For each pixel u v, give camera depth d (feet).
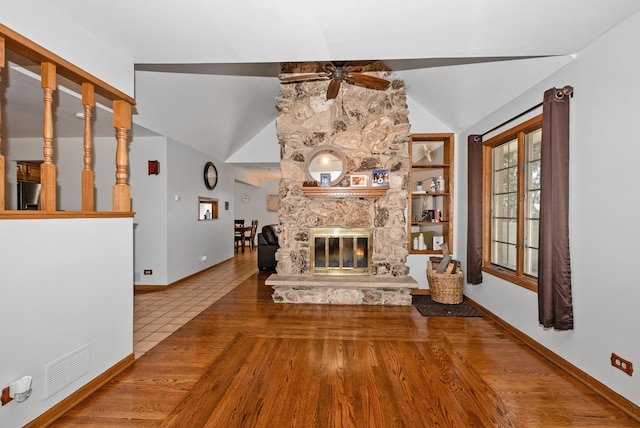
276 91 17.63
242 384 7.47
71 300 6.57
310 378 7.74
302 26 6.76
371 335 10.41
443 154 16.17
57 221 6.26
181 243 17.90
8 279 5.35
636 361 6.28
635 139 6.30
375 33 7.03
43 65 6.23
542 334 9.08
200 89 14.32
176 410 6.51
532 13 6.21
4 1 5.28
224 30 6.94
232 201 26.05
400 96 14.40
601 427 6.04
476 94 11.97
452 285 13.83
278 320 11.79
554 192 8.01
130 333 8.40
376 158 14.40
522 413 6.45
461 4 5.93
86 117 7.26
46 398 6.02
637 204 6.27
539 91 9.33
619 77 6.63
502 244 12.37
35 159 15.96
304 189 13.87
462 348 9.46
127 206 8.38
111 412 6.43
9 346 5.36
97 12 6.31
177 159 17.40
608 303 6.91
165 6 6.07
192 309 13.09
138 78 11.91
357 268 14.37
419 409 6.57
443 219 16.07
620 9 6.08
